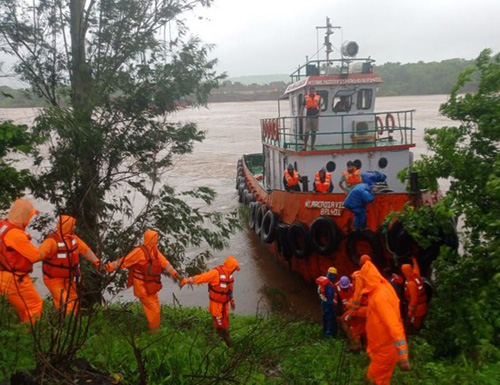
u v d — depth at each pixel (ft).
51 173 25.80
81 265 22.72
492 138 25.67
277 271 45.73
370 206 33.96
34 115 23.98
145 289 20.76
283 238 40.81
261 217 49.34
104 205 28.40
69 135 23.84
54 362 11.74
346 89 46.14
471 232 25.96
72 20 29.01
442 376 17.33
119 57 29.07
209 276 22.29
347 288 26.55
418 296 26.05
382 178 35.27
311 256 38.70
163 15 28.81
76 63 28.37
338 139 47.29
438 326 24.20
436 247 32.99
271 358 18.28
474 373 16.52
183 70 28.68
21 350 13.62
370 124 47.21
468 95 26.45
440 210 24.85
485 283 23.12
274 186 55.36
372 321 16.16
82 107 26.76
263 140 62.03
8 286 16.16
